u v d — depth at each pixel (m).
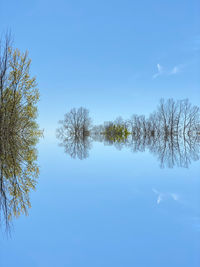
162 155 17.92
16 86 17.78
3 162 11.02
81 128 65.31
